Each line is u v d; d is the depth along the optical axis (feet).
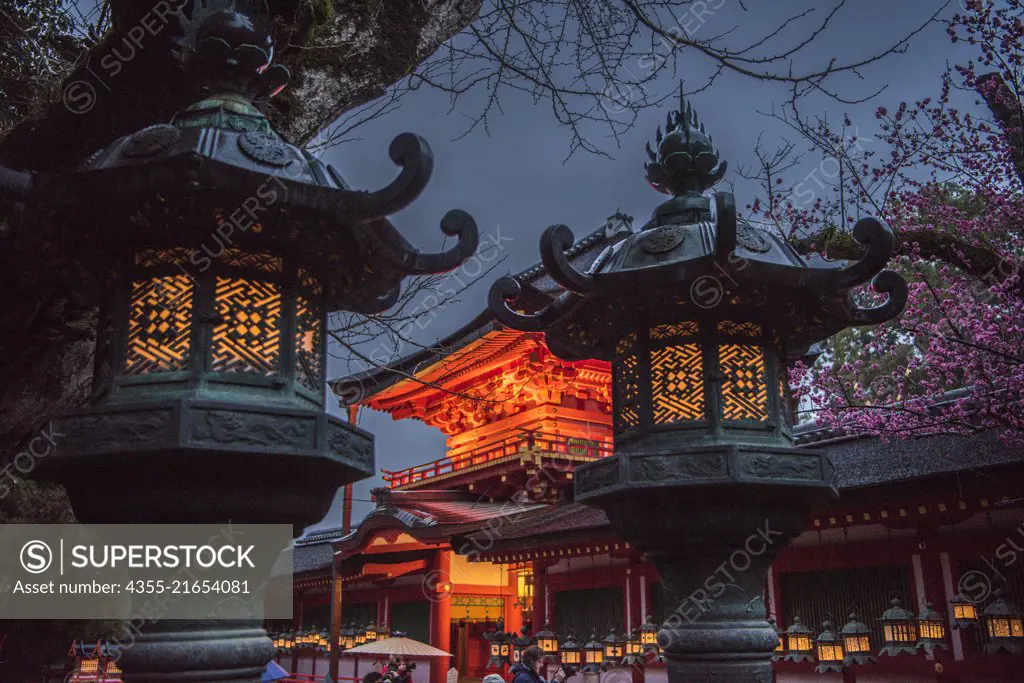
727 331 13.23
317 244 9.13
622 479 12.54
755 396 13.25
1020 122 28.45
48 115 13.98
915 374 43.91
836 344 65.00
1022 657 34.71
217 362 8.73
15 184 8.25
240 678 9.07
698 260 12.37
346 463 9.07
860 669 40.50
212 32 9.68
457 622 94.38
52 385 13.64
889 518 39.55
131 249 8.98
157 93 13.85
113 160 8.61
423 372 85.61
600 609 57.16
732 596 13.12
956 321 32.07
